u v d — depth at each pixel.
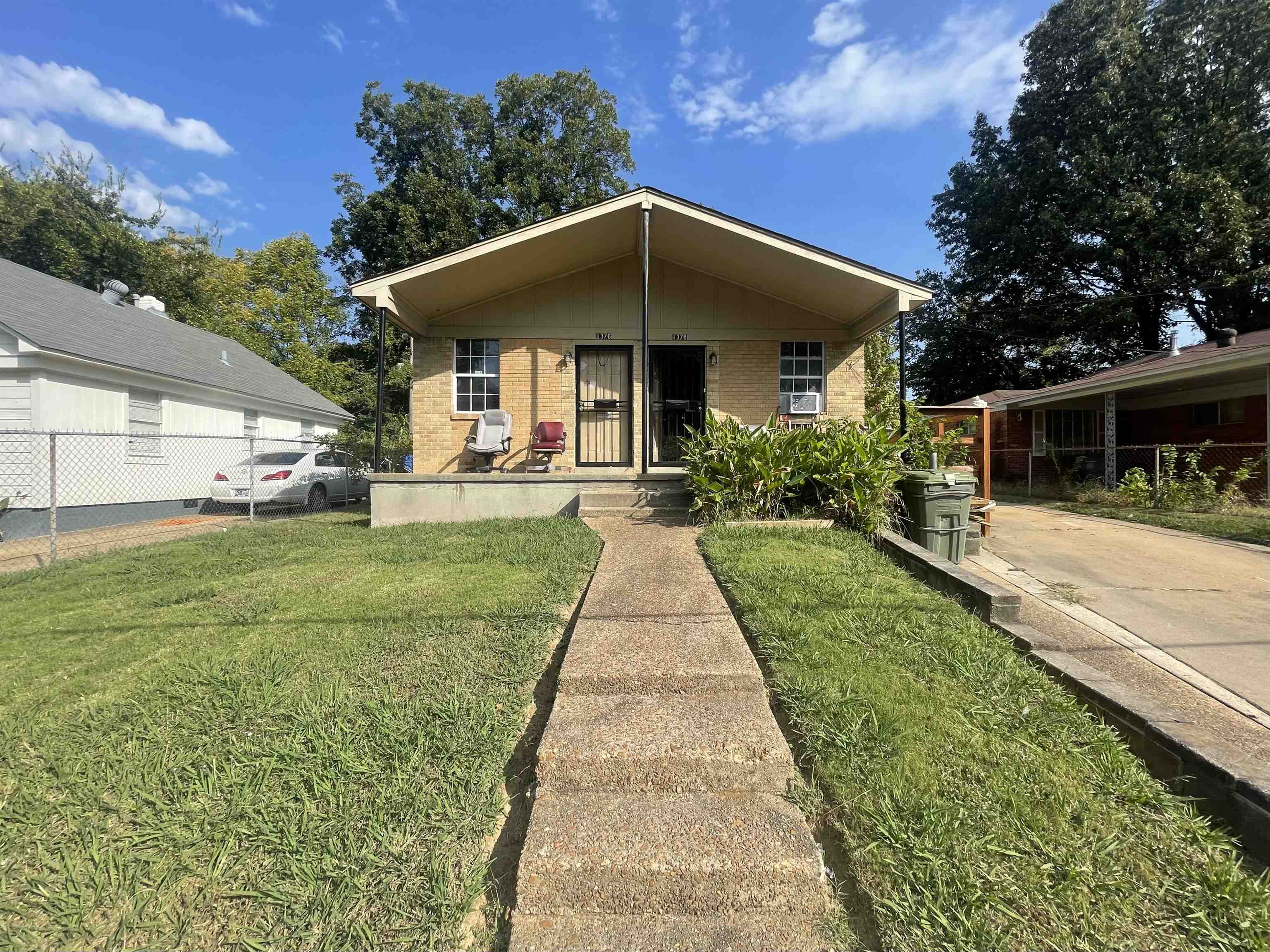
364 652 3.31
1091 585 5.50
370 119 23.20
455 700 2.77
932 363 24.00
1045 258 19.89
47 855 1.98
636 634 3.20
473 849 2.03
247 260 28.67
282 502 11.71
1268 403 9.51
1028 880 1.78
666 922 1.76
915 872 1.79
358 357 26.58
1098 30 18.81
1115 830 1.98
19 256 20.75
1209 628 4.33
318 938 1.70
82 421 10.25
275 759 2.38
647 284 7.61
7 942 1.70
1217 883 1.78
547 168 23.73
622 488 7.56
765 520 6.03
